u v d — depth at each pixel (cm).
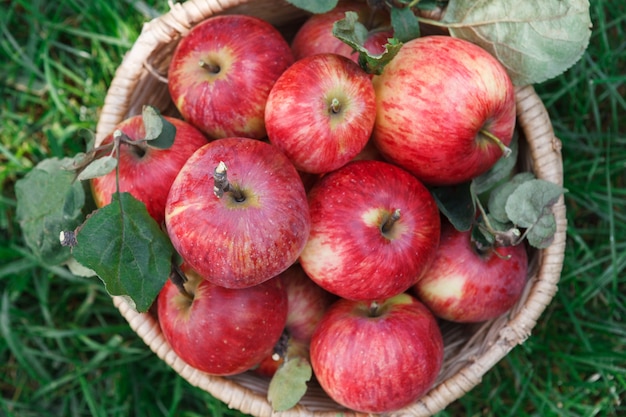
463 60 43
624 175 62
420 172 45
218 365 45
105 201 44
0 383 64
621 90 63
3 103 65
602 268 61
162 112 53
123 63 49
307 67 41
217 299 43
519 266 47
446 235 47
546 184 46
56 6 66
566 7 44
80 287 63
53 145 59
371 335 44
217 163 40
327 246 42
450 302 47
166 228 41
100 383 63
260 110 45
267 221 39
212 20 46
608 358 58
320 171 43
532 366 61
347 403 45
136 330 48
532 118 48
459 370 48
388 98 43
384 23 47
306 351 49
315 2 43
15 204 63
